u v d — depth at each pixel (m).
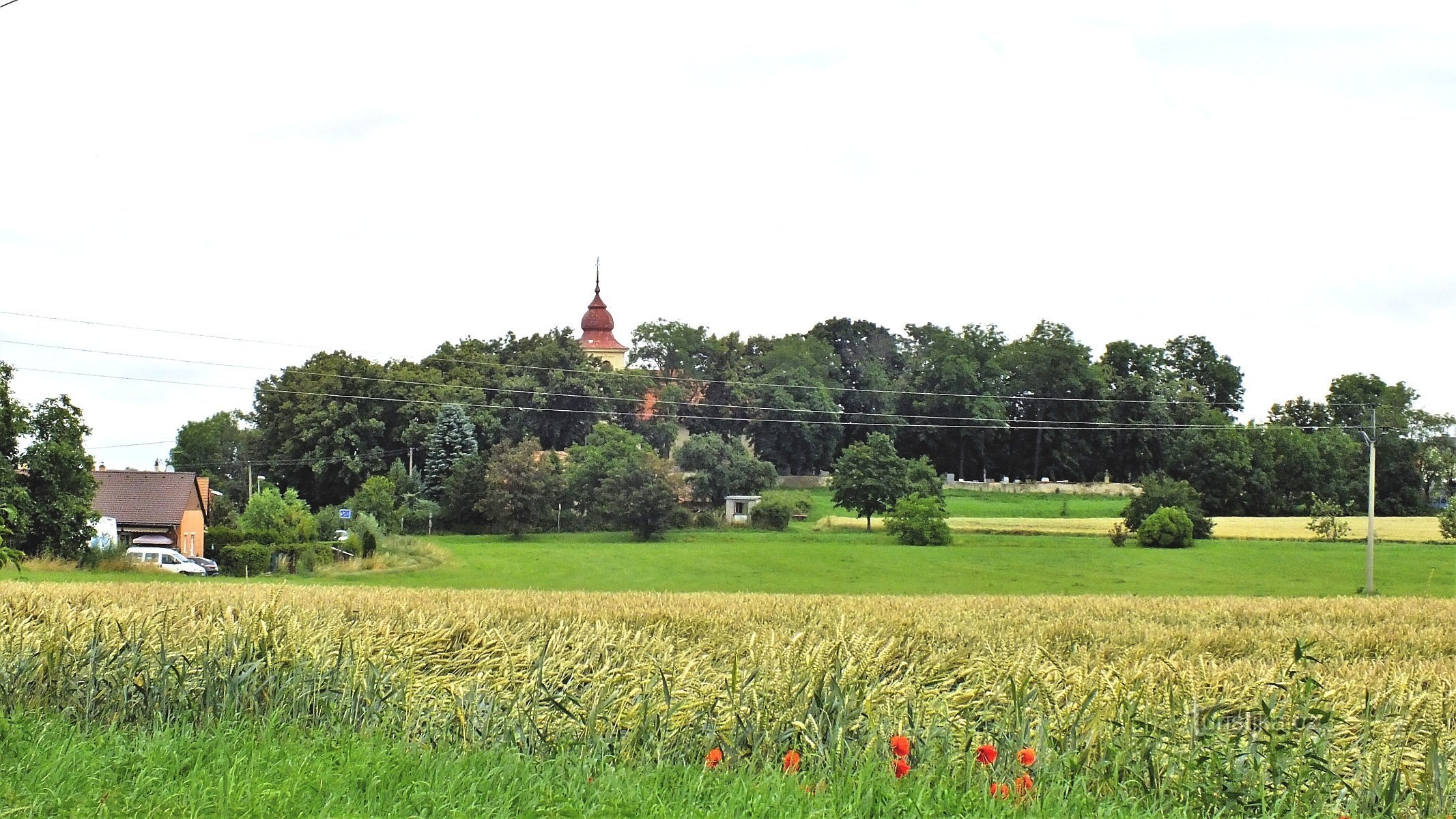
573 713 13.62
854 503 106.06
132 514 81.75
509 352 146.62
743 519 105.44
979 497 120.25
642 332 168.38
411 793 10.49
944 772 11.55
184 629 18.08
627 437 111.19
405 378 120.12
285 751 11.80
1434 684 19.16
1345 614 37.19
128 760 11.45
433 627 20.95
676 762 12.68
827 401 140.12
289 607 21.28
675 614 28.94
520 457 102.12
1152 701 13.95
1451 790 11.84
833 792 10.70
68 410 62.47
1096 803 11.23
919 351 162.62
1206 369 160.88
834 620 27.52
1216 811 11.26
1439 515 99.75
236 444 147.12
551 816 9.70
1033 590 68.88
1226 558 81.00
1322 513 96.88
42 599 27.27
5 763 10.97
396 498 106.06
